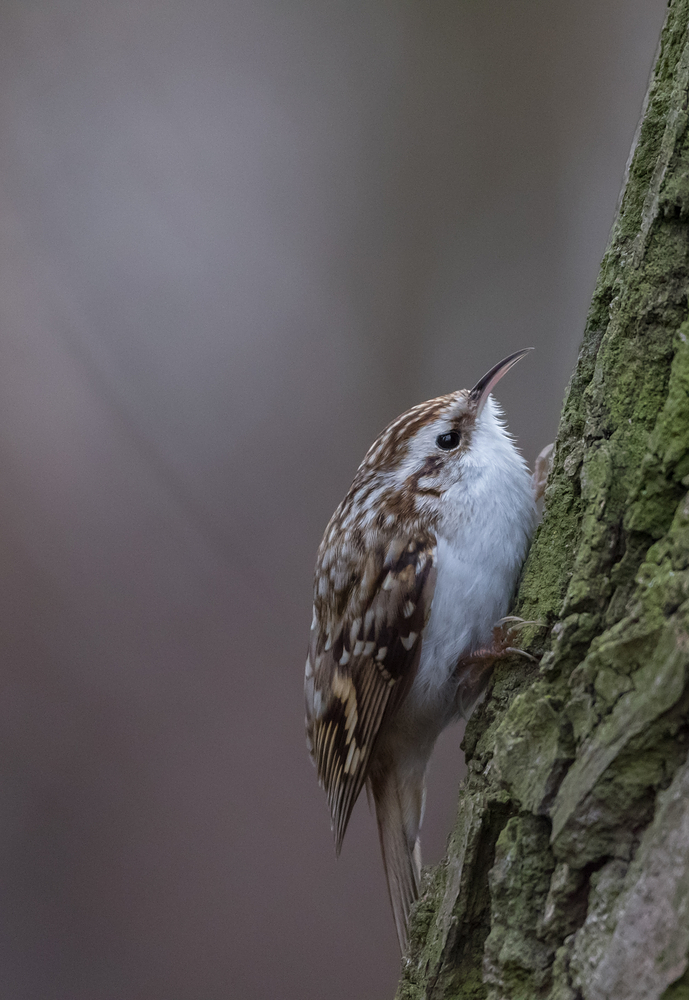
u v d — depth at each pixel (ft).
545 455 17.46
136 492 39.22
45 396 39.78
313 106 43.29
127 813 35.01
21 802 34.99
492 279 39.96
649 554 9.79
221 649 37.42
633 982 8.36
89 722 36.47
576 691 9.78
